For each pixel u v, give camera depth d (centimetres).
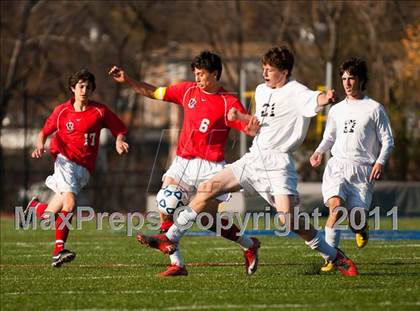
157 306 2881
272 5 11762
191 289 3278
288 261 4359
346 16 11594
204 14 12688
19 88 11931
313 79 11600
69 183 4109
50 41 12481
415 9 11094
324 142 3950
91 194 11394
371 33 11031
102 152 12056
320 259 4438
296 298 3038
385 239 5681
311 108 3312
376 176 3769
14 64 11112
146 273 3881
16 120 12112
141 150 12888
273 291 3209
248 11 12769
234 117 3409
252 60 13400
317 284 3400
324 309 2812
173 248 3538
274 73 3403
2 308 2872
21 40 11106
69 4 12331
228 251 5000
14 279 3675
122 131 4159
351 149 3859
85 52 12812
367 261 4291
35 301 3012
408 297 3055
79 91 4097
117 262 4419
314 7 11394
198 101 3619
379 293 3145
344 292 3173
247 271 3656
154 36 13250
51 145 4162
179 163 3666
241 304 2914
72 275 3825
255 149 3419
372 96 11012
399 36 11144
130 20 13225
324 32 12069
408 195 9038
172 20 13362
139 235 3516
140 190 11500
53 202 4191
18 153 11575
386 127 3841
